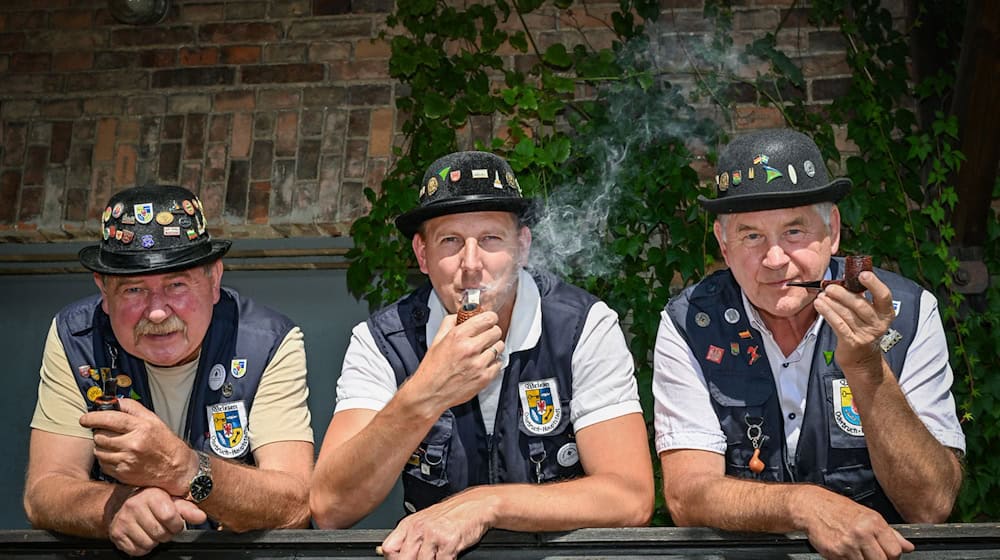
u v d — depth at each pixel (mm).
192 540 1792
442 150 3430
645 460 2082
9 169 3658
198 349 2285
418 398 1865
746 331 2180
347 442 1995
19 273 3738
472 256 2049
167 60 3686
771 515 1797
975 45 3246
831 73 3508
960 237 3443
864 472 2098
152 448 1823
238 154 3582
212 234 3549
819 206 2029
